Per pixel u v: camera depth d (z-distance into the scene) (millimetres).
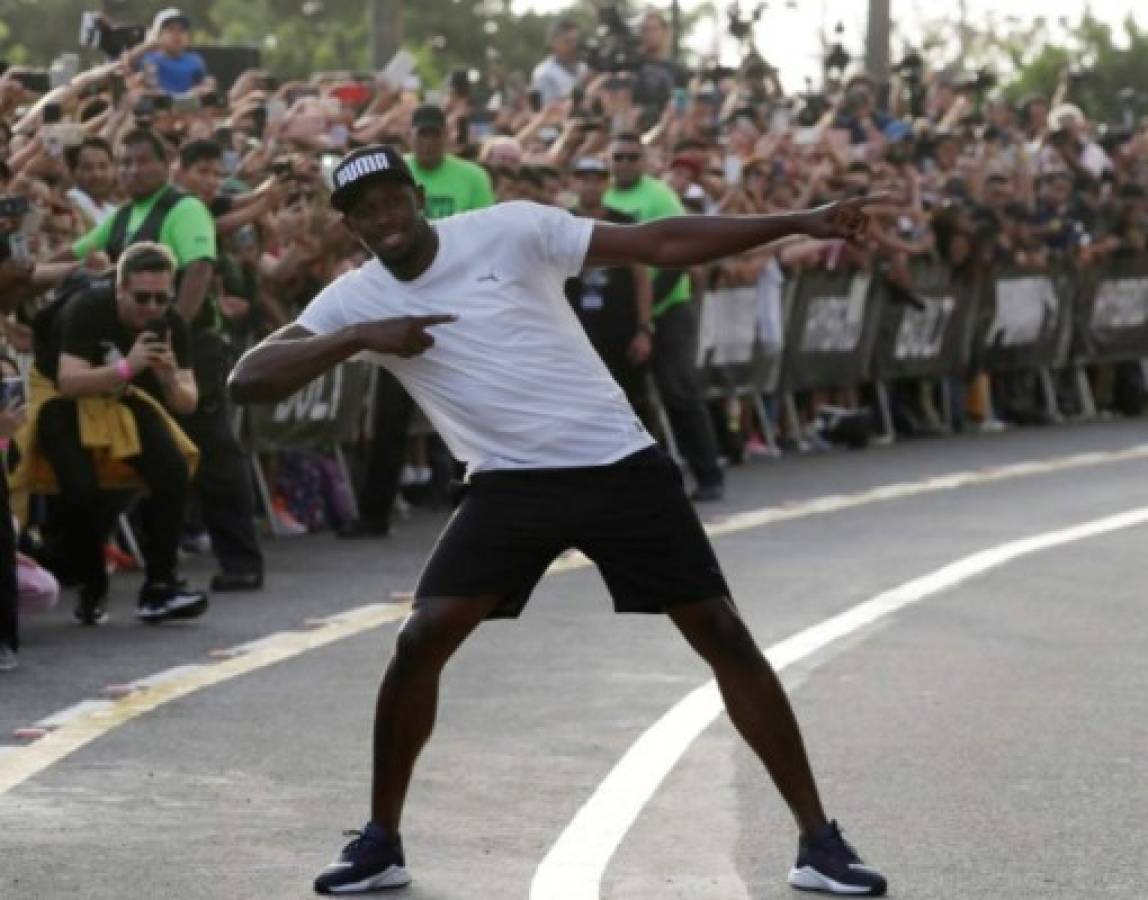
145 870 10664
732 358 28359
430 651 10438
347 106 26672
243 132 24516
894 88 36594
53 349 16953
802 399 30703
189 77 25609
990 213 32531
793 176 28812
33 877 10531
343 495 23250
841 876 10328
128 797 12039
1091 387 35969
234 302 20938
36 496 17984
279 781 12430
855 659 15984
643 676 15352
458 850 11070
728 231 10328
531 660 15930
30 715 14055
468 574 10422
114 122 22156
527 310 10398
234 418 21891
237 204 20719
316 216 22391
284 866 10766
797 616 17719
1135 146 36844
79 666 15672
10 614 15516
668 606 10469
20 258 17766
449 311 10375
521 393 10375
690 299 26578
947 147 33281
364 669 15648
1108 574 19922
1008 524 23094
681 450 26562
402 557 21094
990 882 10523
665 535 10414
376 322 10133
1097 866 10797
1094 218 35156
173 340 17172
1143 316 36188
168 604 17312
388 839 10430
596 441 10430
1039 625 17391
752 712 10422
